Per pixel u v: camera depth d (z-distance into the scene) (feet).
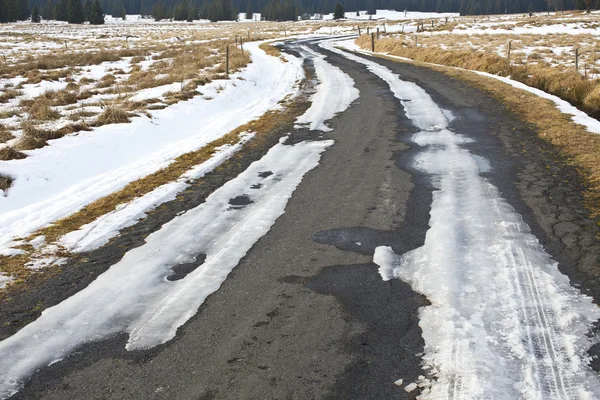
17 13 382.22
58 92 57.06
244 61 82.79
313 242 18.62
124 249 18.72
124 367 11.96
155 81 63.26
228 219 21.30
